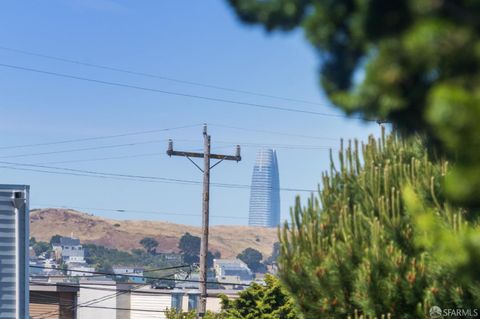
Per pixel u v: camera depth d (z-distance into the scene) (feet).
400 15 19.11
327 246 65.72
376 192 64.08
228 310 156.46
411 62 18.62
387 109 19.57
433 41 17.99
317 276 62.95
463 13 18.20
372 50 19.84
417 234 56.90
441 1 18.25
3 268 107.76
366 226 63.36
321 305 63.36
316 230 66.90
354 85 20.39
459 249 26.03
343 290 62.18
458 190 18.99
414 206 32.58
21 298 108.47
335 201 68.44
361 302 59.26
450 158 21.21
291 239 67.77
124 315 310.65
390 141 67.15
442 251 27.07
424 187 50.47
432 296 55.26
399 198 60.70
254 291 154.51
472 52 17.99
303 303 64.64
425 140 21.17
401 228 58.65
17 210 108.68
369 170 66.90
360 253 62.13
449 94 17.46
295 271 65.26
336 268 62.28
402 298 57.62
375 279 58.49
